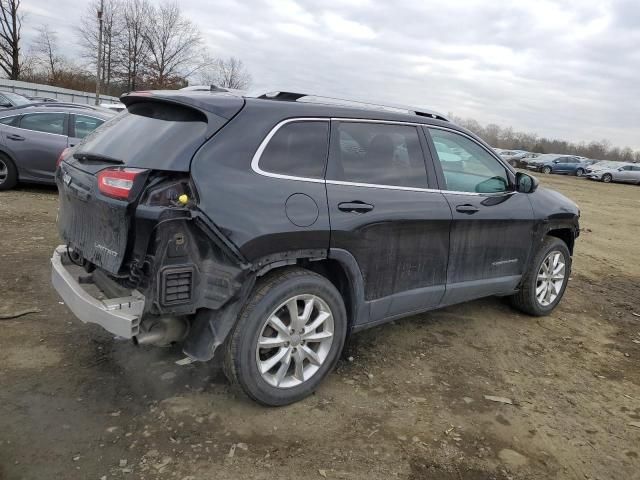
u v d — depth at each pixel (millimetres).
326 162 3271
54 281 3271
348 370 3709
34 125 8703
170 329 2918
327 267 3439
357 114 3496
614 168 37625
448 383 3672
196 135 2820
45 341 3723
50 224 6875
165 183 2693
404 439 2979
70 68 59906
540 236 4832
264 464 2670
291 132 3143
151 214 2629
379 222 3408
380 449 2871
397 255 3604
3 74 49750
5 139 8438
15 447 2629
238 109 2977
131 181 2643
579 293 6262
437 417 3230
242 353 2928
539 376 3928
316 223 3082
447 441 3000
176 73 59719
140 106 3268
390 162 3635
